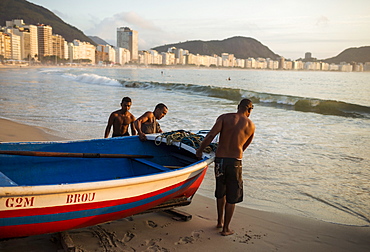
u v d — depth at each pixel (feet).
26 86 101.30
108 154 15.72
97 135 31.89
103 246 12.35
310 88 136.46
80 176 15.85
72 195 10.59
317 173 22.38
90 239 12.85
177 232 13.84
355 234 14.33
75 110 49.73
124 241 12.84
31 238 12.62
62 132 33.19
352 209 16.94
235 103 64.34
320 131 37.63
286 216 15.97
